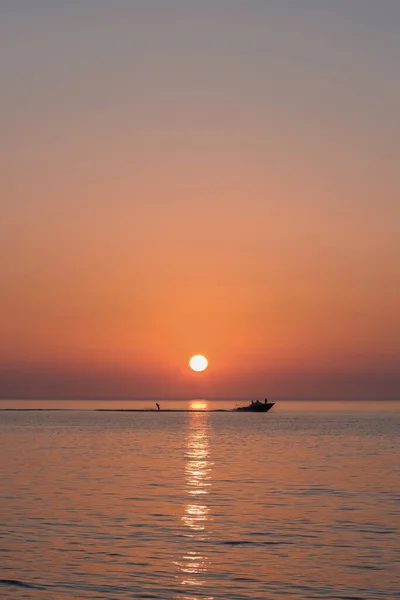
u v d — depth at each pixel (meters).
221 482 67.31
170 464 85.00
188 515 49.66
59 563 36.66
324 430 176.50
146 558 37.84
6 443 124.06
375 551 39.44
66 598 31.11
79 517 48.56
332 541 41.84
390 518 48.78
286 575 34.81
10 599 30.89
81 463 85.75
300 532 44.28
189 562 37.09
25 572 35.03
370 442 129.00
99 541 41.53
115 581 33.66
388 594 31.95
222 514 50.16
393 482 67.62
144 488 62.69
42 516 48.81
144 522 47.06
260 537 42.88
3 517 48.44
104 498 56.75
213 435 153.25
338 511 51.44
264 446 118.25
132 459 91.81
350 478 70.88
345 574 35.00
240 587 32.88
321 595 31.83
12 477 70.25
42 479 68.75
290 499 56.94
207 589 32.59
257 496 58.41
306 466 83.25
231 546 40.59
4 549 39.50
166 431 170.62
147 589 32.50
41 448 111.56
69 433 160.38
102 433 160.50
